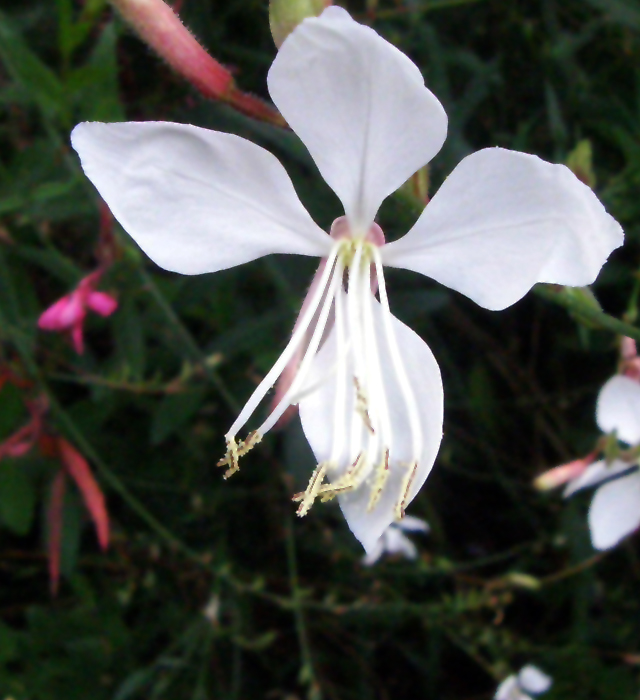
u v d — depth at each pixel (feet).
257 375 0.26
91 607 0.30
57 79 0.23
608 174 0.31
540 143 0.31
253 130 0.23
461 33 0.31
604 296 0.31
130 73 0.27
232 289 0.28
